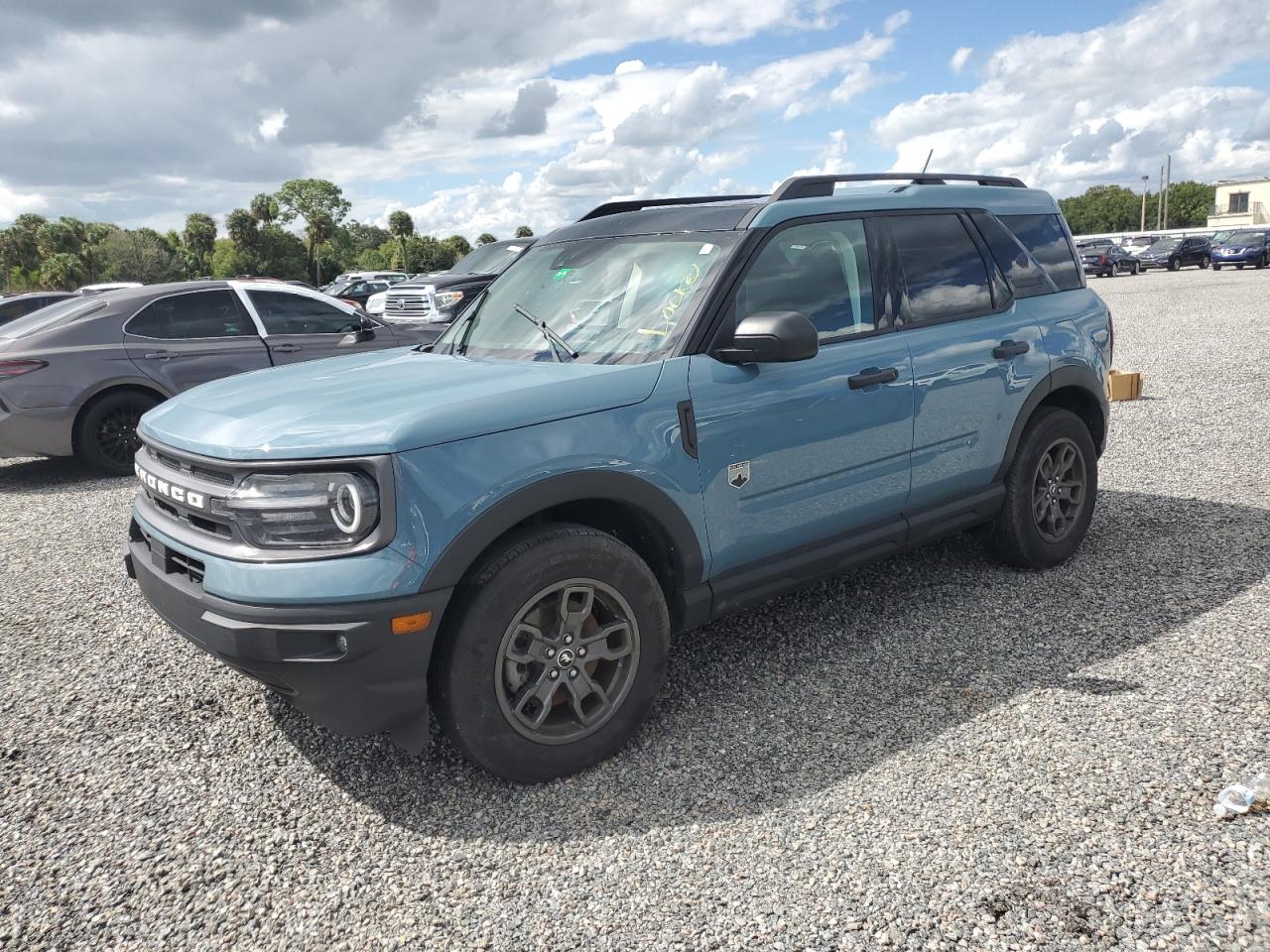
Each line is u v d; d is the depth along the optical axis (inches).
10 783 119.6
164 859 103.0
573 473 110.0
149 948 89.3
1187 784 105.1
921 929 85.8
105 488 297.3
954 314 158.1
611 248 146.2
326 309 346.0
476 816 108.6
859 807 105.5
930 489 154.0
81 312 309.9
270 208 4547.2
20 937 91.4
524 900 93.5
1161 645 141.6
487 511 104.0
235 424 109.5
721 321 127.2
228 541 104.8
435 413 104.5
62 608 183.8
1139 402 343.6
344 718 103.6
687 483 120.8
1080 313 180.4
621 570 115.0
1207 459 253.4
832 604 167.2
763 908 90.0
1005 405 162.4
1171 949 81.6
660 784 113.0
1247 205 3250.5
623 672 118.6
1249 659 134.2
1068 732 118.2
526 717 111.9
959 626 154.3
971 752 115.3
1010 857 94.9
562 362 126.7
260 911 93.7
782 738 122.2
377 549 99.2
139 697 143.3
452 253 4367.6
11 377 293.4
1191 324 612.4
